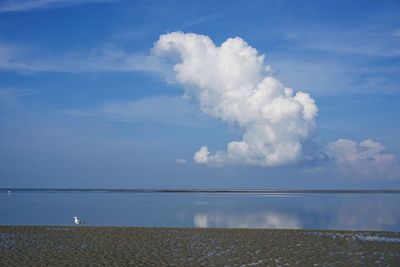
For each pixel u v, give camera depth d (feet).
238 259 84.58
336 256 87.25
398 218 185.26
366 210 240.94
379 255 88.17
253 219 178.70
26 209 238.89
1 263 79.36
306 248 95.71
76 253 89.20
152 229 123.65
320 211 230.68
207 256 87.30
